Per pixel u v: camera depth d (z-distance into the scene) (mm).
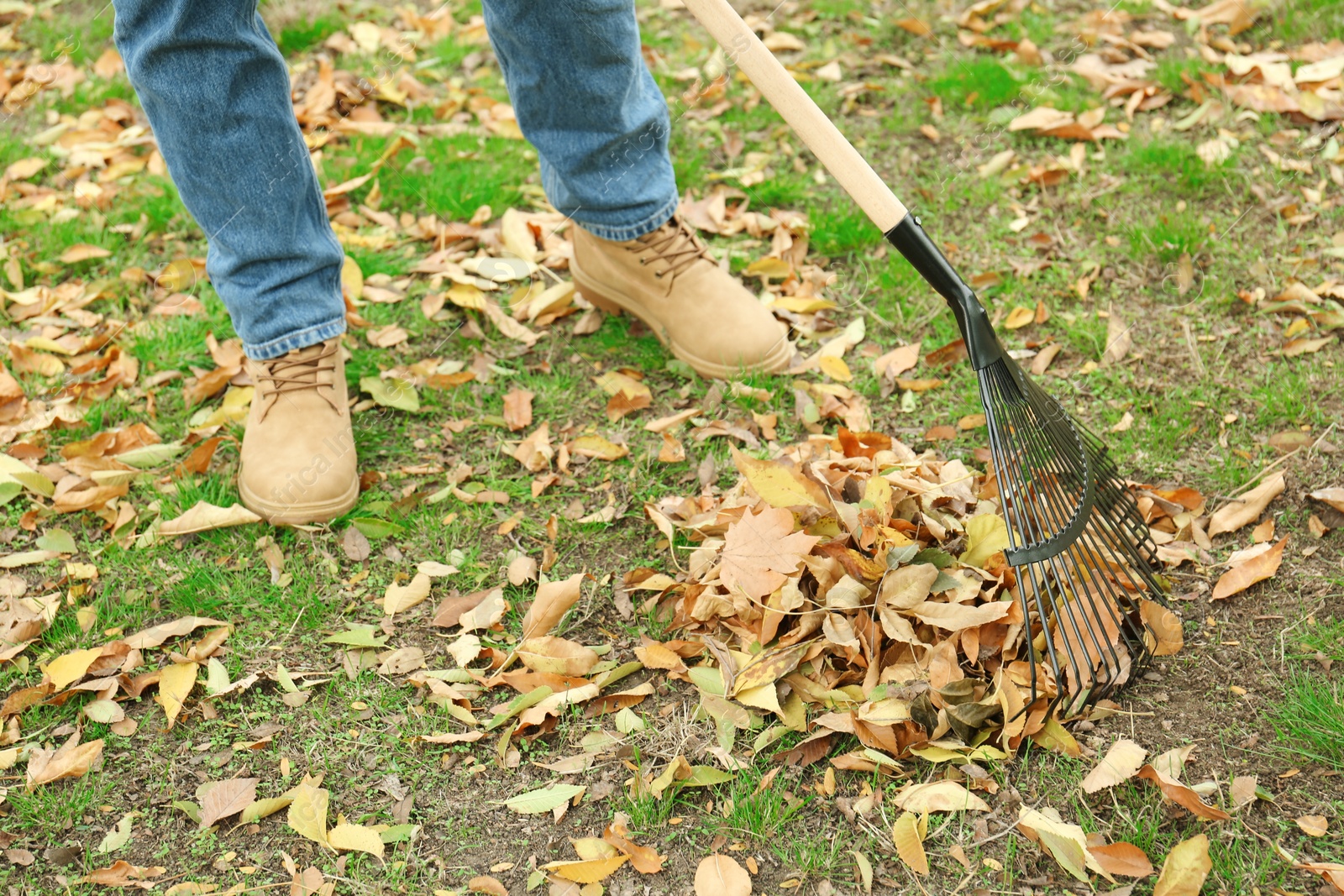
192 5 1781
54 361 2551
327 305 2148
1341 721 1622
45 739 1771
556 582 1896
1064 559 1738
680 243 2404
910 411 2334
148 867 1566
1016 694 1640
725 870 1497
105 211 3104
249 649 1912
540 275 2787
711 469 2186
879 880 1510
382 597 2014
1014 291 2641
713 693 1742
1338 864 1449
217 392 2508
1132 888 1467
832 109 3352
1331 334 2406
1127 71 3348
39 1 4086
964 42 3588
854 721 1646
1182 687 1735
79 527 2174
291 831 1622
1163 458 2168
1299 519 2012
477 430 2387
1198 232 2688
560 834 1602
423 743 1747
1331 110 3041
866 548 1777
